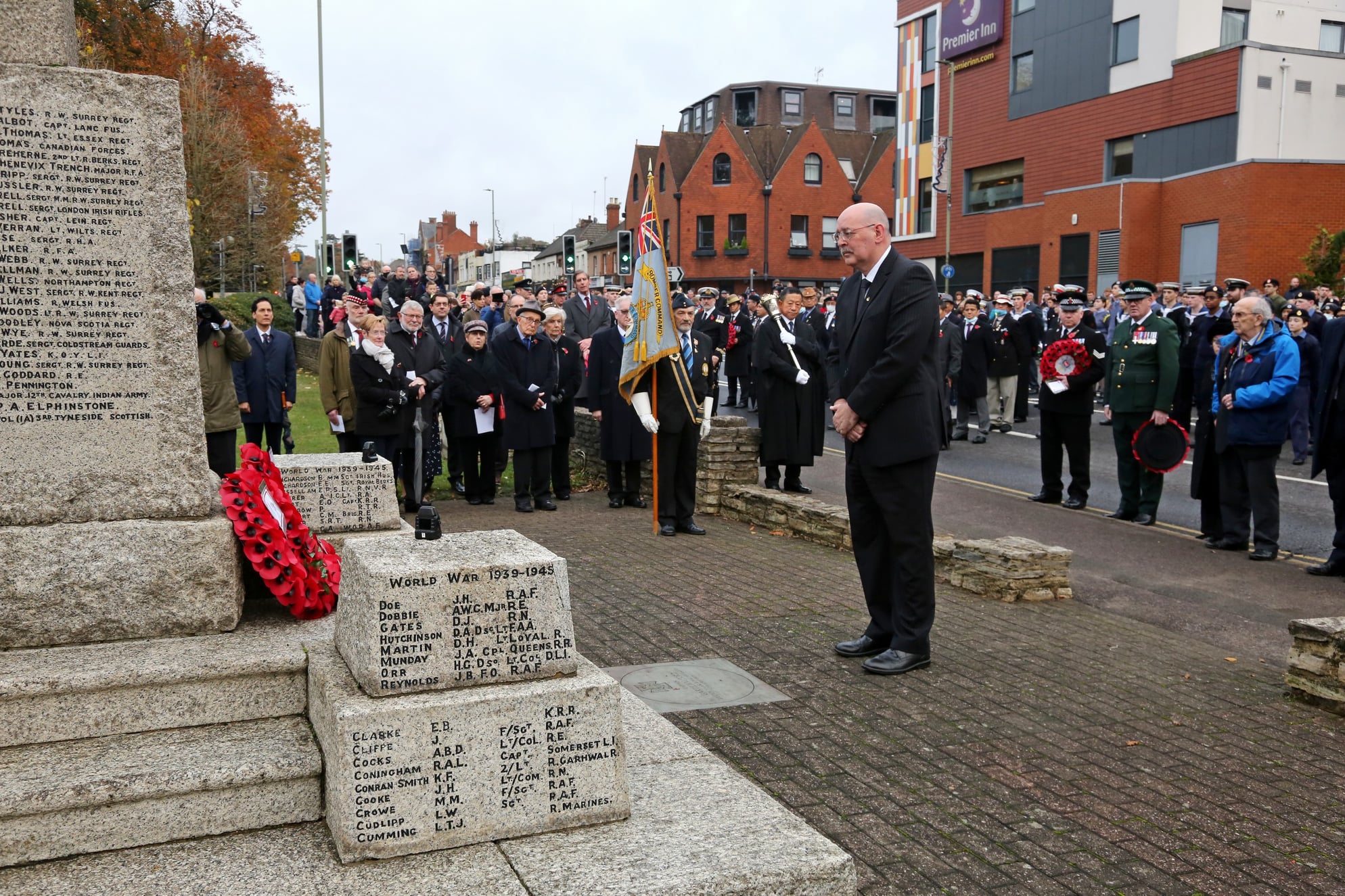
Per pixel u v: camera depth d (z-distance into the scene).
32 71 3.34
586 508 10.79
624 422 10.60
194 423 3.59
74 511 3.46
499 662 2.89
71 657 3.24
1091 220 31.86
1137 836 3.64
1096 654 5.86
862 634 6.05
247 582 4.00
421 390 9.88
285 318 29.31
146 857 2.79
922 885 3.27
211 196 30.52
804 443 10.93
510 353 10.38
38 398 3.40
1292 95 29.19
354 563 3.00
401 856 2.75
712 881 2.61
